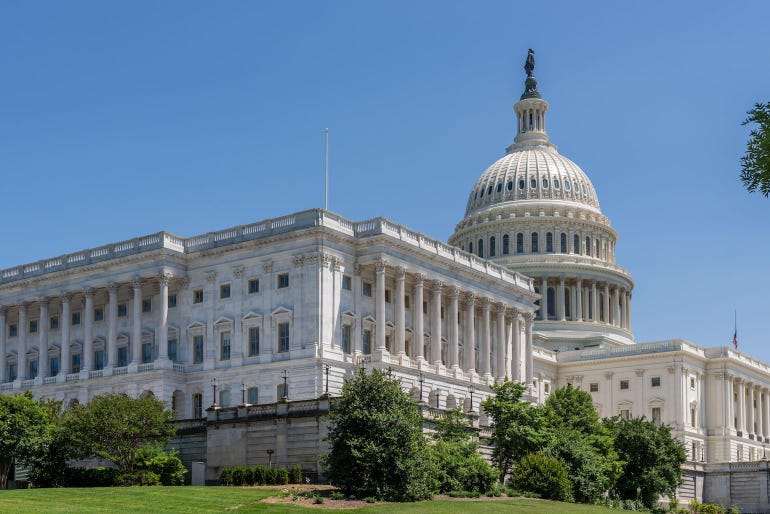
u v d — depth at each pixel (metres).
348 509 71.12
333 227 117.69
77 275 130.25
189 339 122.81
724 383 171.12
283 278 117.38
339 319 116.06
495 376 137.88
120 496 75.75
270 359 115.81
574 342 189.62
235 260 121.19
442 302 131.75
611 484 102.62
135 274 125.12
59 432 95.31
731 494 147.00
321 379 111.19
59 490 80.19
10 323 137.62
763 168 37.97
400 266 121.88
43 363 131.62
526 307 145.88
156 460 93.12
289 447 91.06
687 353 165.88
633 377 168.88
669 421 163.75
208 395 119.06
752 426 177.75
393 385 81.00
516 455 95.25
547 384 173.25
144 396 112.25
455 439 90.50
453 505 74.25
